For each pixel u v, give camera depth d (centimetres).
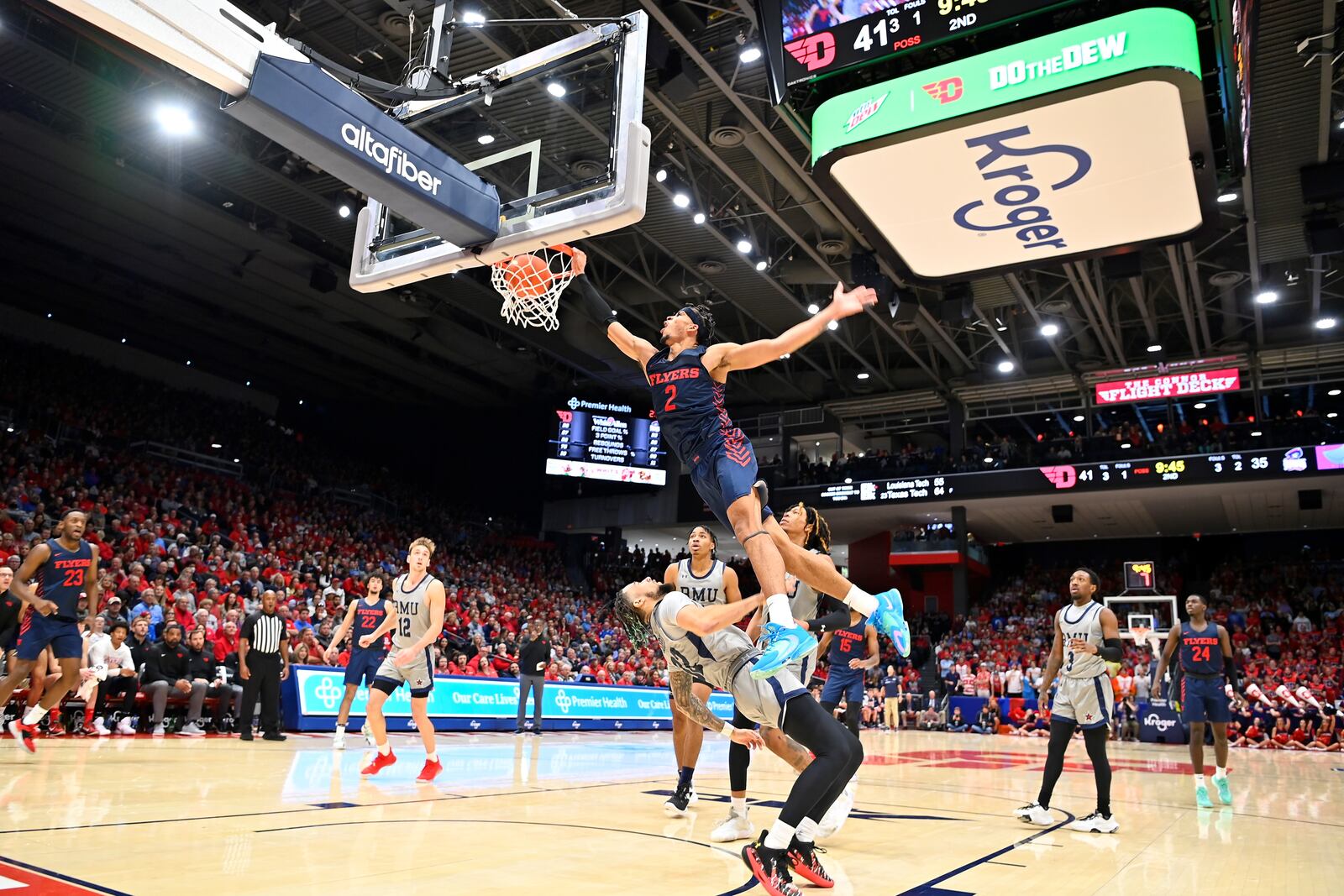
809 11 943
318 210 2022
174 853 356
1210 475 2392
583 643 2172
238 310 2581
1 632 903
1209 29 854
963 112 931
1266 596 2777
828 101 1000
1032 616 2878
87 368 2595
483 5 1354
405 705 1310
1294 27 1287
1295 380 2578
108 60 1562
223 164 1853
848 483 2841
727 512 356
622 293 2372
